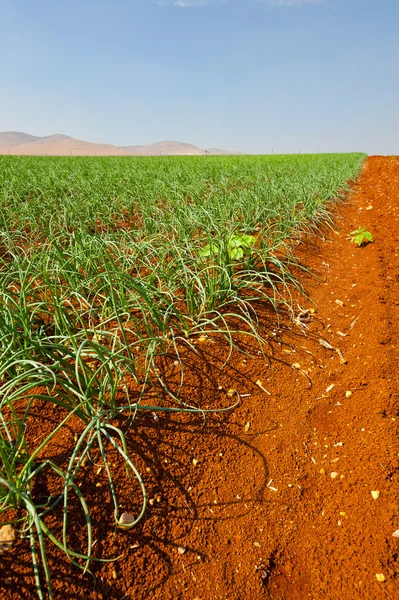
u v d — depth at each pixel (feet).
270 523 6.22
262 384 8.83
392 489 6.33
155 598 5.13
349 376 9.16
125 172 32.37
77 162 47.24
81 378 7.24
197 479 6.65
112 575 5.19
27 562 4.96
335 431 7.80
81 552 5.24
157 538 5.72
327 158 59.93
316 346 10.31
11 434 6.47
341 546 5.79
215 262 11.53
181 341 9.27
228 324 10.26
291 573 5.61
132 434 6.86
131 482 6.21
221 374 8.73
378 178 37.78
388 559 5.43
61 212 17.94
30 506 4.69
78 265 11.25
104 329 9.22
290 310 11.66
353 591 5.22
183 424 7.39
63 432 6.64
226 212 15.80
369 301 12.05
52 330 9.16
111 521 5.68
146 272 12.48
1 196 20.02
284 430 7.87
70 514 5.53
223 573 5.51
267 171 33.55
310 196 20.76
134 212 19.92
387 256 15.67
